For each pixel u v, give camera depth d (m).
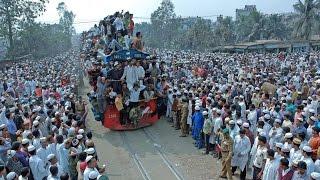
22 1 61.91
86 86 39.75
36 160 11.29
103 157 17.50
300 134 12.05
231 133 14.25
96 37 37.03
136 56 23.11
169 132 21.27
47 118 15.66
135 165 16.34
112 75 21.34
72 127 13.67
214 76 28.44
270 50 70.12
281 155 10.73
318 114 15.92
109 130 22.00
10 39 61.16
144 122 22.16
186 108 20.00
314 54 49.19
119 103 20.55
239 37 98.69
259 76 24.98
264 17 91.44
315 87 21.14
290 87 21.94
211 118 17.12
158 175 15.12
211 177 14.60
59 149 12.03
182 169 15.62
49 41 94.62
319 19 71.56
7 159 11.60
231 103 17.80
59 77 33.19
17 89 27.23
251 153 13.01
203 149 18.11
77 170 11.30
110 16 27.38
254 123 15.95
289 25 95.19
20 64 49.81
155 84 23.28
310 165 10.26
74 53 97.69
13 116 16.05
